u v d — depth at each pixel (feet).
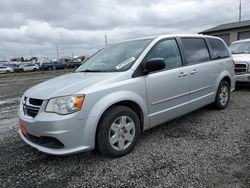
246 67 25.36
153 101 12.55
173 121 16.34
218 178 9.13
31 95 11.08
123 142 11.38
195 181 9.03
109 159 11.17
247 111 18.04
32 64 146.30
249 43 30.12
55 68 140.77
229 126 14.90
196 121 16.17
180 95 14.11
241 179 8.99
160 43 13.58
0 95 34.09
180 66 14.29
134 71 11.90
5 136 14.97
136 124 11.79
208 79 16.55
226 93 19.01
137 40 14.35
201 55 16.35
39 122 10.00
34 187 9.25
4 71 135.74
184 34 15.65
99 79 11.12
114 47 15.12
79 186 9.20
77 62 150.00
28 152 12.37
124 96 11.12
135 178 9.52
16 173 10.32
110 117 10.74
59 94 10.13
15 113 21.20
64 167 10.68
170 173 9.71
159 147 12.23
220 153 11.20
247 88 27.99
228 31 95.50
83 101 10.02
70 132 9.84
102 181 9.45
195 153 11.34
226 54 19.26
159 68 11.97
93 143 10.45
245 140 12.60
